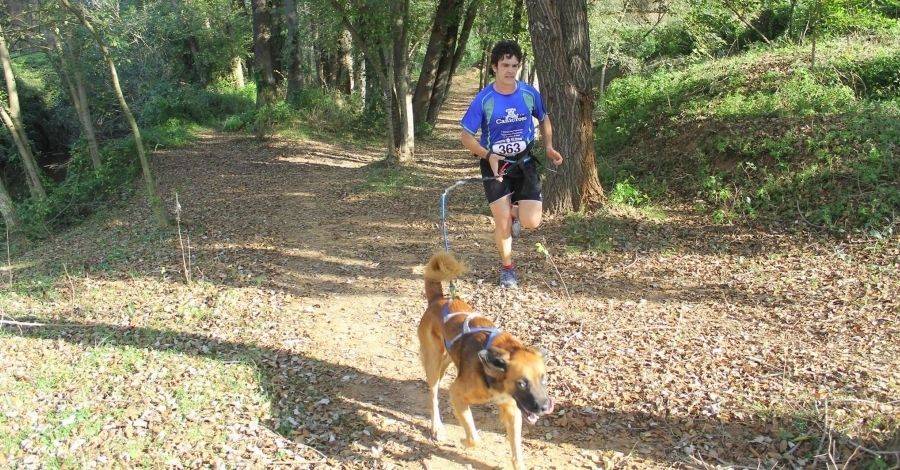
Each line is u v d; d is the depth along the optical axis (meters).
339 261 9.63
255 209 13.60
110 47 19.56
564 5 9.62
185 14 28.08
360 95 28.58
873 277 6.99
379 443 4.82
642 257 8.43
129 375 5.98
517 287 7.69
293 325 7.22
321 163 19.59
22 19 16.00
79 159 20.39
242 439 4.86
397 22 17.06
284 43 26.81
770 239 8.45
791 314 6.48
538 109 6.33
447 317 4.56
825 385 5.02
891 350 5.49
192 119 27.05
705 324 6.43
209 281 8.88
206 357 6.36
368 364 6.19
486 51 26.28
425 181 15.77
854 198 8.59
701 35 20.17
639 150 12.55
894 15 16.94
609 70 25.52
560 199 10.15
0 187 14.30
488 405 5.28
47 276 10.14
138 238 11.90
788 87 11.81
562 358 5.88
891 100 10.97
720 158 10.54
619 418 4.87
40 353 6.67
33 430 5.01
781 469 4.14
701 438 4.53
